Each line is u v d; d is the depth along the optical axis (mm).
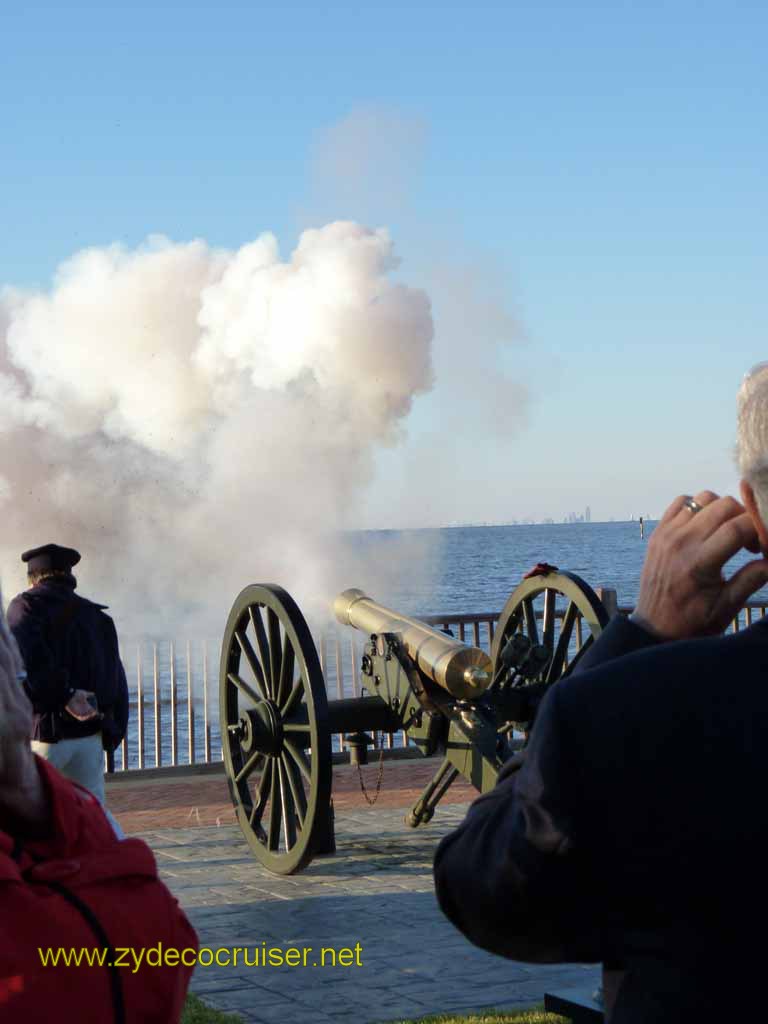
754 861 1310
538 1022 4086
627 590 52438
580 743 1360
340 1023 4234
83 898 1524
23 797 1592
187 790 8867
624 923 1375
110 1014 1486
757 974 1309
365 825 7766
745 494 1471
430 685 6645
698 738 1337
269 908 5820
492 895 1444
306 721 6465
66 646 5457
